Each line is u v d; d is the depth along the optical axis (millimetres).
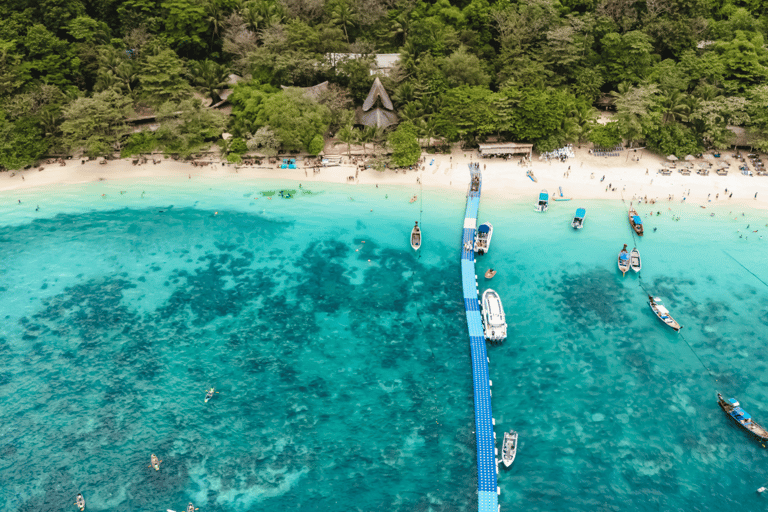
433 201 98688
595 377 68312
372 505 54906
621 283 82000
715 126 102438
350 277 83312
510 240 90000
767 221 92500
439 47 119625
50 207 96938
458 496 55781
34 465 58531
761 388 66562
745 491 56312
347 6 127625
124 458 59188
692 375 68438
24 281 81812
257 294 80375
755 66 109000
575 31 121875
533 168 106438
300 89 108875
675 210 95688
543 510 55031
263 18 123188
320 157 109375
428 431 62094
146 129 106000
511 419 63531
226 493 55969
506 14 123562
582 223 92375
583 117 109188
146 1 124688
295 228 93062
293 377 68312
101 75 108750
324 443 60781
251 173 105938
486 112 105312
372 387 67062
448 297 79875
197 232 92000
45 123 103562
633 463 59031
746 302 78312
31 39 106688
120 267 85000
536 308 78000
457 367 69625
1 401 65000
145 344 72500
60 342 72500
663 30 121500
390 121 111438
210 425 62625
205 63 113625
